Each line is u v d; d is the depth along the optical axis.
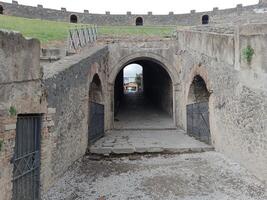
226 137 10.12
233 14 35.41
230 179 8.09
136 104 26.66
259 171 7.72
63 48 15.15
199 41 13.23
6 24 21.75
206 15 37.78
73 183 7.89
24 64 5.70
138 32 24.81
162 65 18.31
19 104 5.53
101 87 15.36
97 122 13.44
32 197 6.27
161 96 23.64
